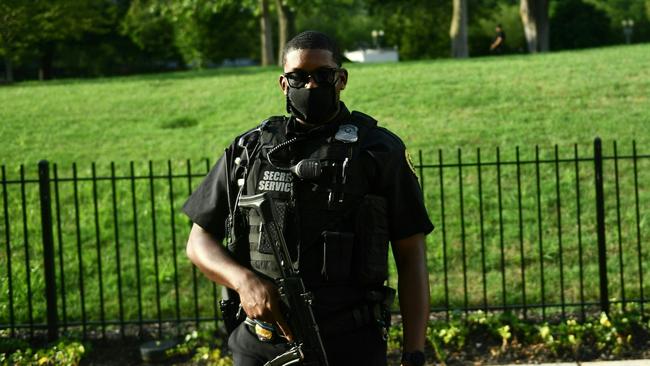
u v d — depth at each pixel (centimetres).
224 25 4619
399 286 262
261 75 1856
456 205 887
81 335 630
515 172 970
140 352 594
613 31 5269
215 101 1516
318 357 243
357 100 1426
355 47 5884
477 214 862
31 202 952
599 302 636
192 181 1007
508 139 1123
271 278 249
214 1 3344
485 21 5653
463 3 3180
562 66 1664
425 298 258
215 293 620
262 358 259
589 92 1373
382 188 254
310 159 250
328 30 5747
